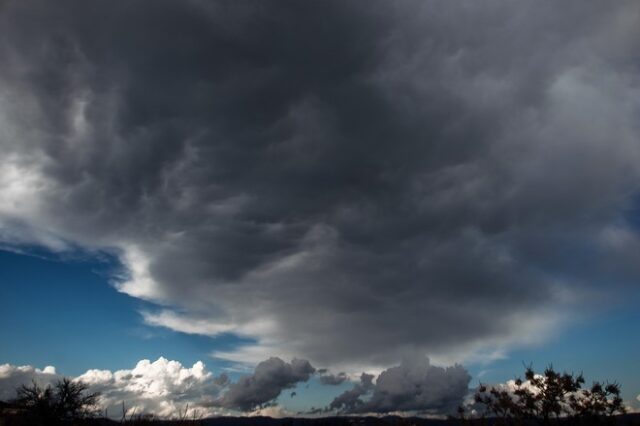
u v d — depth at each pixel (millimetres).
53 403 24516
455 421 17781
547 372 16531
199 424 19906
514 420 16188
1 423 22281
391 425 20219
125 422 19922
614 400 15609
